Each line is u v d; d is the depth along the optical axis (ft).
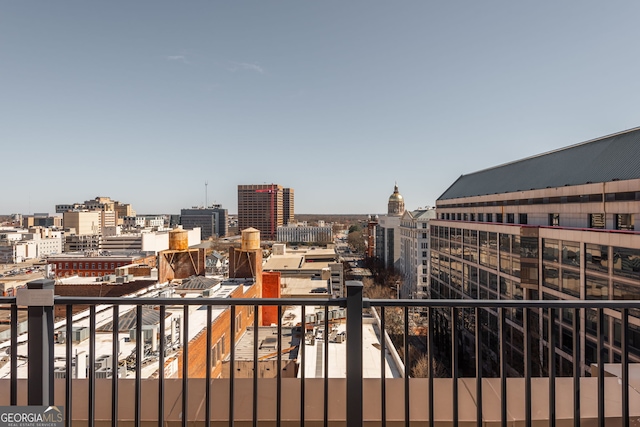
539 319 102.27
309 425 12.26
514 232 118.11
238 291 105.29
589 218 91.97
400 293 258.16
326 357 10.92
